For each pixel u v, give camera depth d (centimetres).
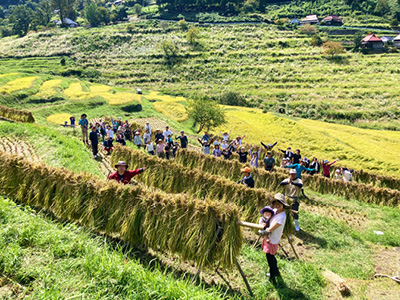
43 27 15162
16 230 600
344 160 4262
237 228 620
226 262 601
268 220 650
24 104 4603
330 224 1114
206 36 13838
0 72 6438
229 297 588
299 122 5934
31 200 830
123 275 513
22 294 450
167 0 17750
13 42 12800
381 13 16238
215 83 9944
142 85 9756
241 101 7981
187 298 486
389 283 707
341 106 7538
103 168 1554
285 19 15612
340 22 15538
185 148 1841
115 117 4622
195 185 1166
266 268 723
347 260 852
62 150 1559
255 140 4775
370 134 5459
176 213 662
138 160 1389
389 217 1374
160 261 686
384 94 7838
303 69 10362
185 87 9569
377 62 10294
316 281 680
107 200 735
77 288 470
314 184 1845
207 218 630
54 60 11069
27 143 1675
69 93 5469
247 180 1103
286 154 2012
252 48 12462
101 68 10844
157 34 13962
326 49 11612
